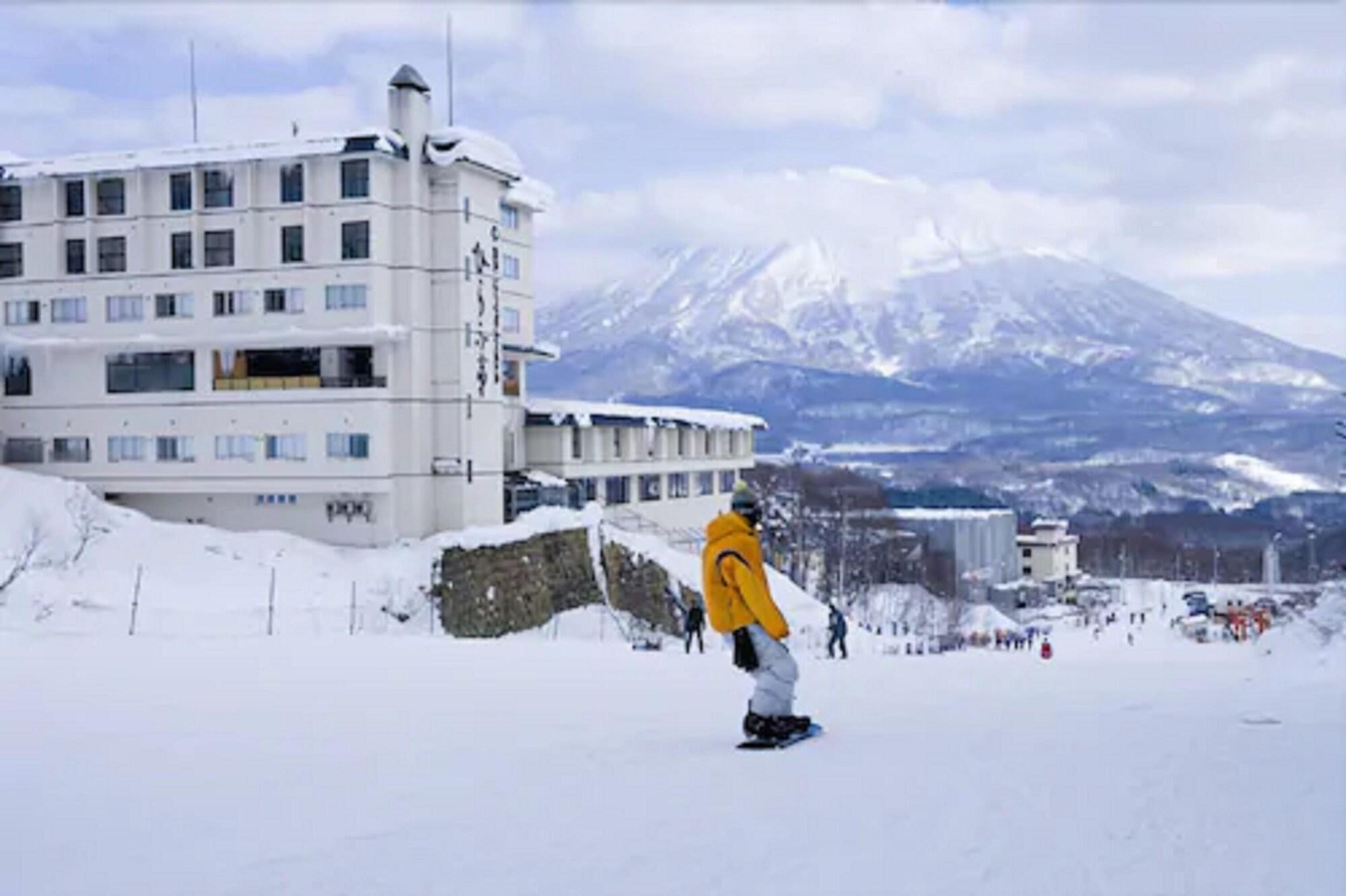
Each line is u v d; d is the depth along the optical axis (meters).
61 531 46.31
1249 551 194.75
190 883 6.22
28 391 57.16
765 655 10.12
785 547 101.06
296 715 12.64
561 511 58.25
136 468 55.62
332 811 7.86
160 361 55.78
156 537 49.41
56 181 55.91
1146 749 9.58
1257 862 6.23
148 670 18.33
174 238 55.06
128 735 11.22
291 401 53.62
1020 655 36.47
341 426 52.97
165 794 8.45
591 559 58.50
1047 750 9.59
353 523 53.69
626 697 14.50
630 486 71.69
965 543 134.62
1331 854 6.34
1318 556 124.44
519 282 66.25
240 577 46.81
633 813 7.57
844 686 16.02
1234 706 12.84
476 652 22.91
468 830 7.23
